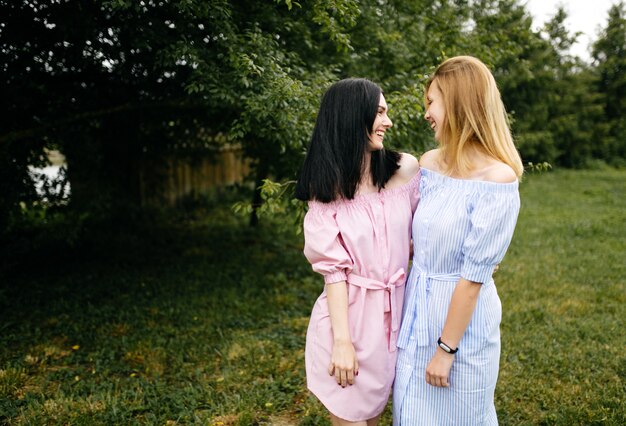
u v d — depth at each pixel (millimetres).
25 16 4016
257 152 4926
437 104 1740
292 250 6609
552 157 17391
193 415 2830
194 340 3812
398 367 1819
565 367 3352
